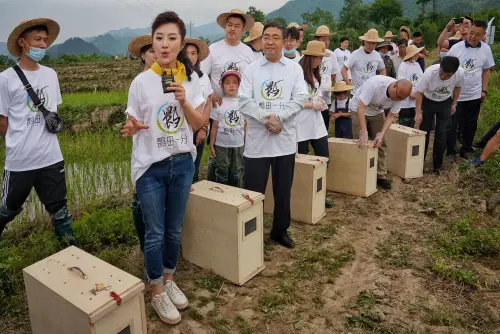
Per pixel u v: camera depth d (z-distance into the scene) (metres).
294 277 3.64
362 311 3.17
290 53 5.19
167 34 2.68
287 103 3.82
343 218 4.91
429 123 6.28
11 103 3.57
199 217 3.62
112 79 23.70
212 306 3.24
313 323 3.07
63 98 13.04
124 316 2.42
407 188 5.85
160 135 2.81
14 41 3.48
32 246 4.16
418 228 4.61
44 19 3.49
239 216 3.36
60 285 2.45
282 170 3.95
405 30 10.02
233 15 4.70
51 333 2.54
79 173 6.42
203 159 7.43
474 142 7.36
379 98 5.26
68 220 3.98
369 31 6.86
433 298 3.32
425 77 5.88
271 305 3.25
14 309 3.16
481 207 4.97
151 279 3.04
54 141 3.81
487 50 6.36
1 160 7.72
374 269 3.78
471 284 3.47
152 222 2.93
